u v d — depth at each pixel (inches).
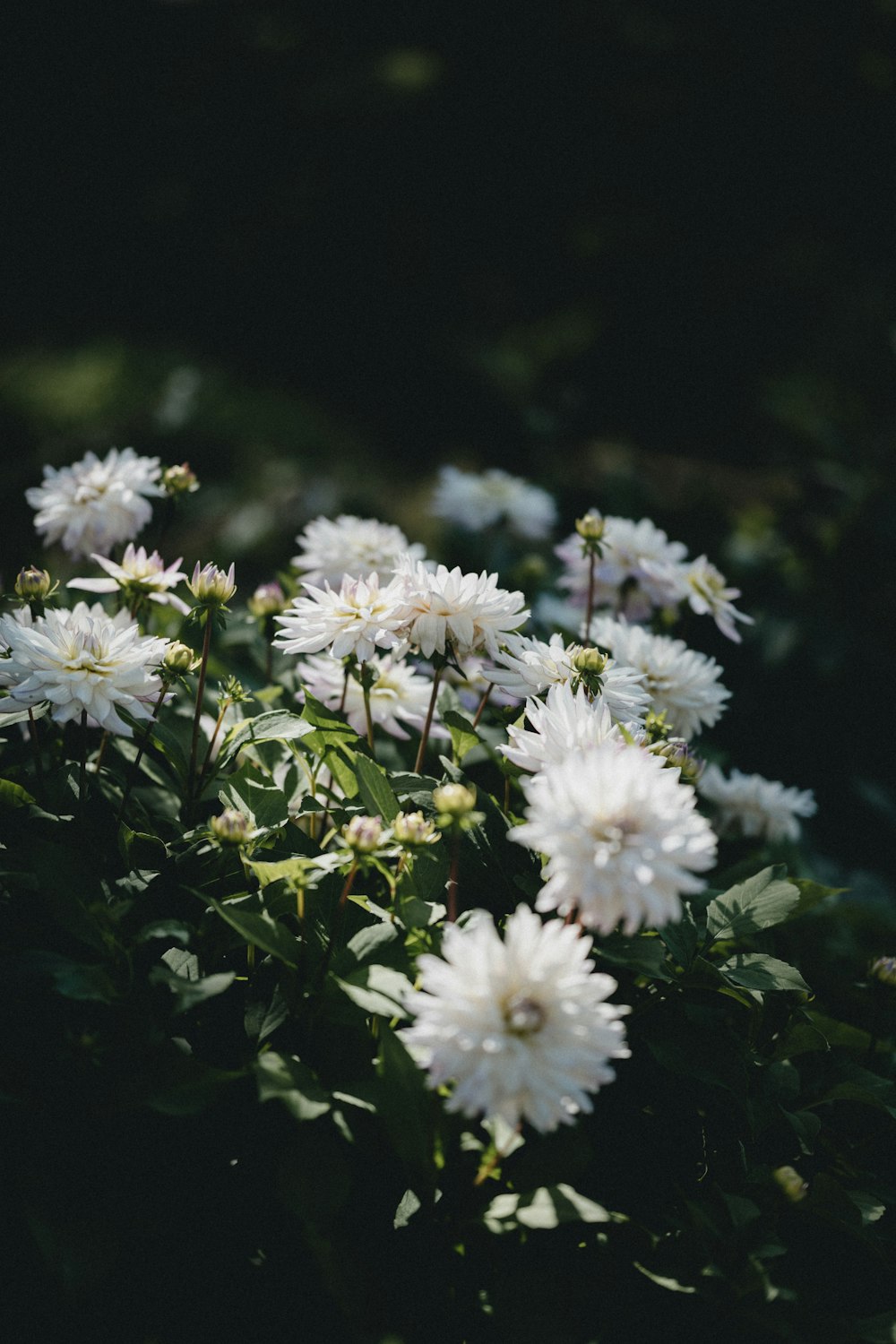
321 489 127.8
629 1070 45.8
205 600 46.9
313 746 47.0
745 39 240.1
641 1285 42.4
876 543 90.5
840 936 61.9
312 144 254.4
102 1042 41.1
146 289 249.9
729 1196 42.1
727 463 183.0
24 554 85.8
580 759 39.3
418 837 42.1
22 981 42.5
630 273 228.7
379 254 240.8
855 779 79.0
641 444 196.2
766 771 79.8
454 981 36.7
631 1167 45.3
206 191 255.3
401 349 223.8
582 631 55.6
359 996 40.3
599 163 245.4
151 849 46.5
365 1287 39.7
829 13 236.5
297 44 270.5
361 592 46.1
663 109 242.2
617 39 246.5
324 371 225.5
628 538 59.1
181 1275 41.3
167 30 275.9
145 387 194.5
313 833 50.0
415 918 42.3
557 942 37.2
